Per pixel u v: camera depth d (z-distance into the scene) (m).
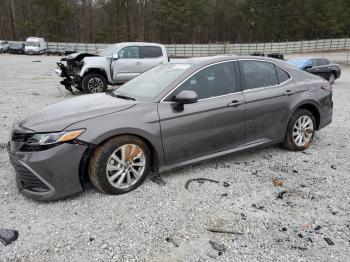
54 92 11.89
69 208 3.44
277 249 2.85
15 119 7.25
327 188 4.00
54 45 48.03
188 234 3.05
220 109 4.23
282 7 63.88
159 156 3.91
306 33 63.38
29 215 3.31
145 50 11.77
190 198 3.69
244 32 74.44
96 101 4.15
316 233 3.09
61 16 60.41
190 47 49.22
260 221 3.27
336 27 60.91
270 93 4.71
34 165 3.33
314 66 16.55
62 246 2.86
